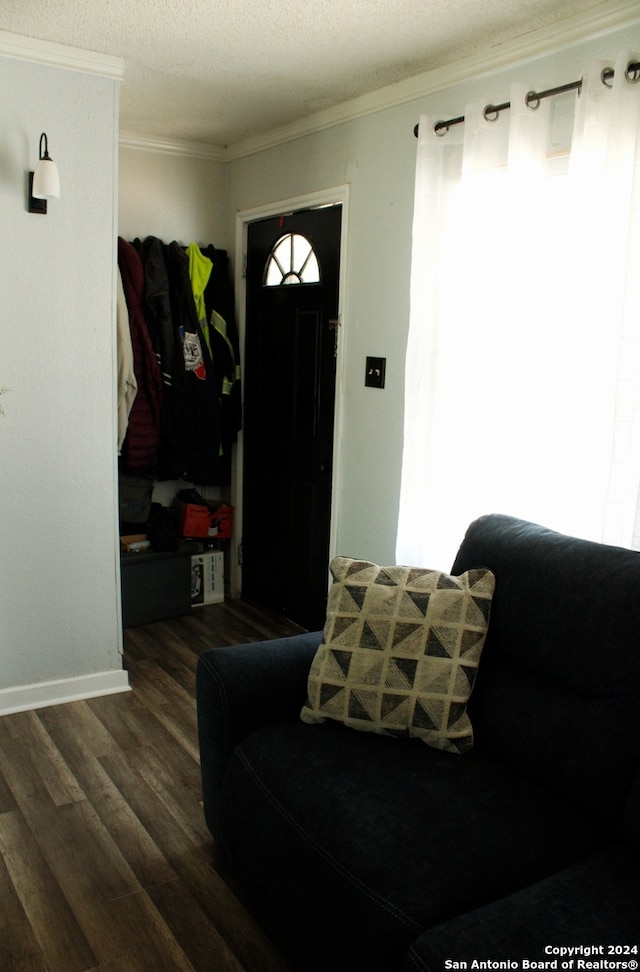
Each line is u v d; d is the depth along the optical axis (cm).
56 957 173
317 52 257
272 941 176
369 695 189
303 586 373
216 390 390
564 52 227
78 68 264
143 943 178
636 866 148
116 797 234
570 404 218
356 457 325
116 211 281
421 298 262
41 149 262
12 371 270
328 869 151
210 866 205
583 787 164
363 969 140
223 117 340
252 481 408
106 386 290
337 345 329
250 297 396
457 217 256
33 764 251
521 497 234
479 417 246
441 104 270
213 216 409
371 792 165
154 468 387
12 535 279
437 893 138
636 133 194
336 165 323
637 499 198
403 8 219
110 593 303
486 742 188
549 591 182
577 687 173
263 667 201
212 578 415
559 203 233
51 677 296
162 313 363
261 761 182
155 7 225
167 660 338
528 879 145
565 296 218
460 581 197
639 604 165
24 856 206
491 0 211
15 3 224
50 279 272
